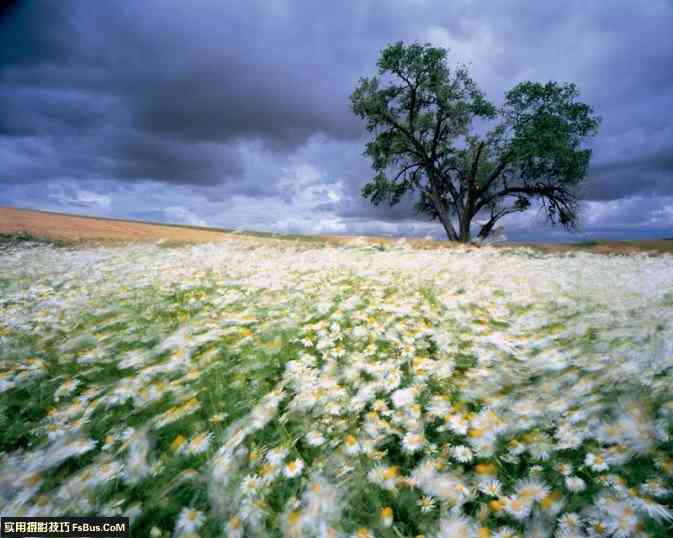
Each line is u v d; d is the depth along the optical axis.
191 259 8.07
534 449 2.10
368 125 33.91
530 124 29.34
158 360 3.16
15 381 2.89
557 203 31.44
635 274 6.65
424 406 2.55
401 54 30.34
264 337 3.61
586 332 3.45
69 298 5.12
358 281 5.95
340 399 2.58
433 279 6.07
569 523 1.71
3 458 2.17
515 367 2.91
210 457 2.19
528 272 6.86
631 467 1.98
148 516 1.88
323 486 1.87
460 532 1.69
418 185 35.41
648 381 2.34
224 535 1.72
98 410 2.65
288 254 9.69
